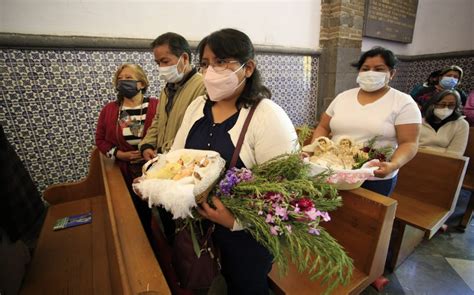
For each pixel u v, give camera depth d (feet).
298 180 2.29
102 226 4.69
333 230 3.87
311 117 9.73
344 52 9.09
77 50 5.57
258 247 2.72
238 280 2.95
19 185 3.95
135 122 4.87
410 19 11.57
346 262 2.12
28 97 5.31
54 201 5.29
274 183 2.22
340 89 9.34
